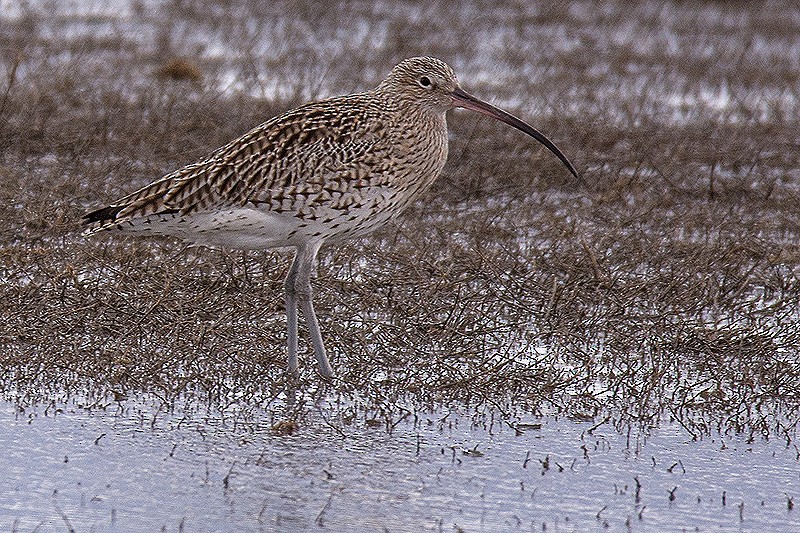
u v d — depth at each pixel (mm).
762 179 19391
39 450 10133
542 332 13078
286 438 10594
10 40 26234
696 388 12016
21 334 12219
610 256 15172
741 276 14867
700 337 12852
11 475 9648
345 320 12945
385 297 13828
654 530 9133
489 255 14734
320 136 11719
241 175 11508
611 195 18188
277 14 30312
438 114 12406
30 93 21609
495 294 13719
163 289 13078
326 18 30266
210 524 8969
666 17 32969
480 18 31391
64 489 9453
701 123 23016
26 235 15219
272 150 11602
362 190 11867
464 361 12133
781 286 14906
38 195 16328
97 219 11672
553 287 13438
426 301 13281
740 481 10039
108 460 10000
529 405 11500
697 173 19828
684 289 14391
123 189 17344
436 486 9750
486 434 10844
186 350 11961
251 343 12195
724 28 32031
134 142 19500
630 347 12781
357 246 15383
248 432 10688
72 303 12844
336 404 11430
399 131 12055
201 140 19891
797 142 22016
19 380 11453
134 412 11023
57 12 29328
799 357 12844
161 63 25375
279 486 9641
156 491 9484
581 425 11133
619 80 26109
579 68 27141
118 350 11906
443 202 17875
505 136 21062
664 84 26000
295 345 11914
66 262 14016
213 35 28156
